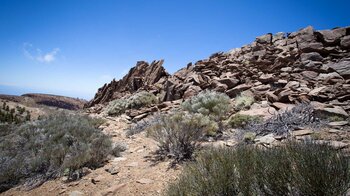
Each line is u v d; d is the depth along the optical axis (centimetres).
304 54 1205
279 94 847
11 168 574
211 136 629
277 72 1179
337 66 988
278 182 221
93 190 429
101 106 2214
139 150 654
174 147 553
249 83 1183
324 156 227
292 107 709
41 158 610
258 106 850
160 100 1612
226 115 831
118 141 788
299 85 924
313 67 1073
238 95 1068
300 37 1469
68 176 511
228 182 245
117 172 496
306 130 524
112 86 2922
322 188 196
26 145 750
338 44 1252
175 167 468
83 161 549
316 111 610
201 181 260
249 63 1477
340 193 194
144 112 1248
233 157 293
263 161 262
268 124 611
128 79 2755
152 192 378
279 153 267
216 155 311
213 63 1709
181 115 622
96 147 640
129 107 1543
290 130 546
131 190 399
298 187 214
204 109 824
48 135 829
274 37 1830
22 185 532
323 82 907
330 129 511
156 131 604
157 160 535
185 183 276
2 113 3005
